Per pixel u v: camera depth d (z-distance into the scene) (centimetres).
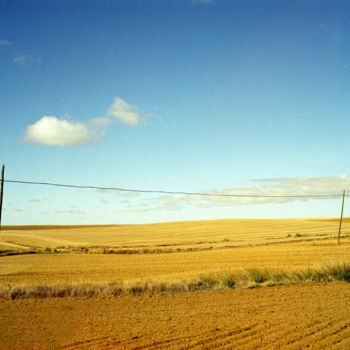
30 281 2234
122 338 888
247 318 1052
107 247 5656
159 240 7088
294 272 1870
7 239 7625
